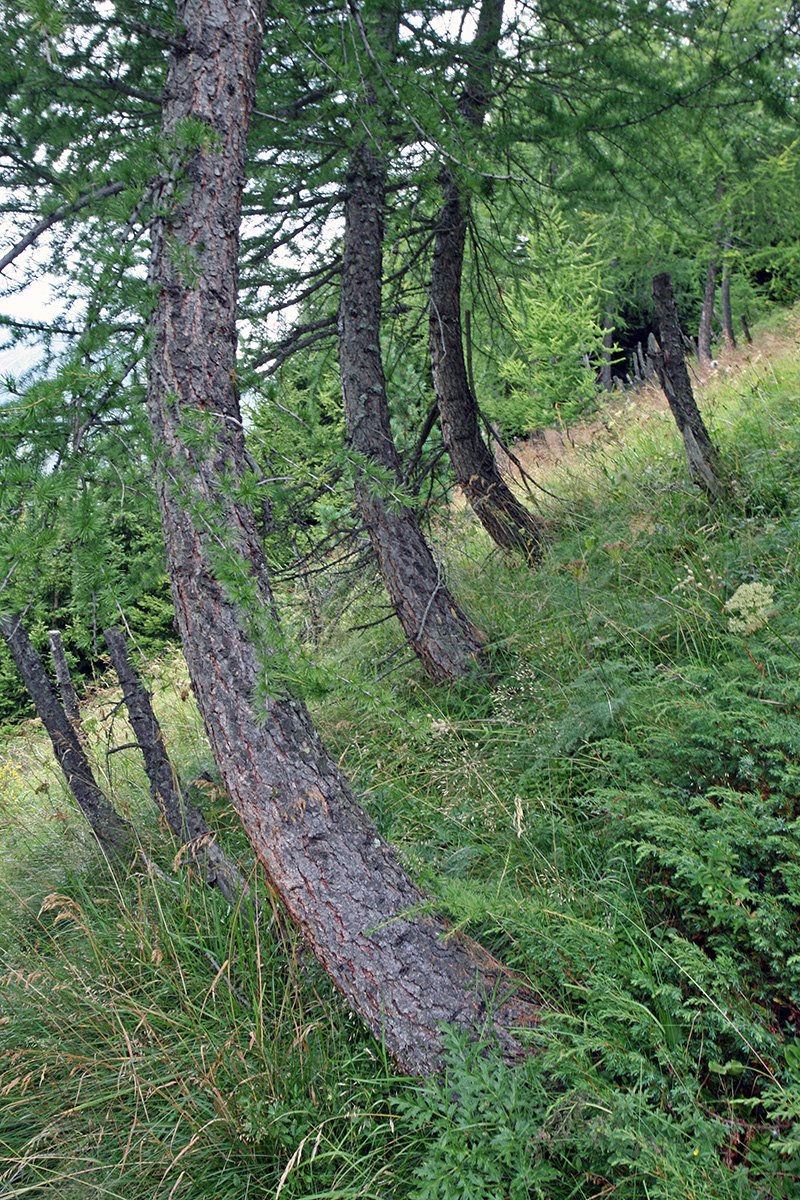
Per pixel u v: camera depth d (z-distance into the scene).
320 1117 2.85
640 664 4.14
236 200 3.18
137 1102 3.16
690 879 2.89
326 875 2.86
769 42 4.87
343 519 6.16
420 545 5.51
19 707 9.56
